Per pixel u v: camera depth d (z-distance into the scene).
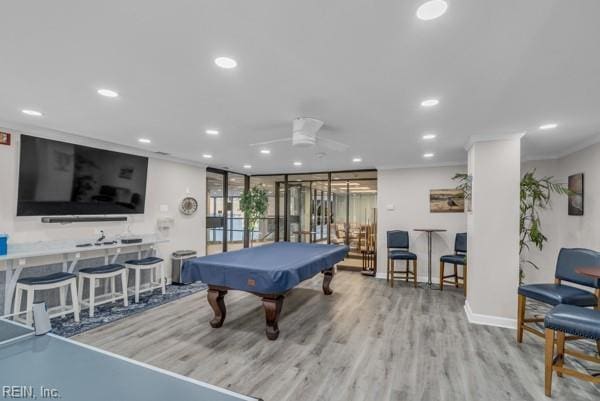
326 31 1.56
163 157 5.35
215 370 2.60
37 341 1.33
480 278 3.75
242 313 4.02
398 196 6.21
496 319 3.67
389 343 3.17
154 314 3.94
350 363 2.75
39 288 3.27
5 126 3.35
